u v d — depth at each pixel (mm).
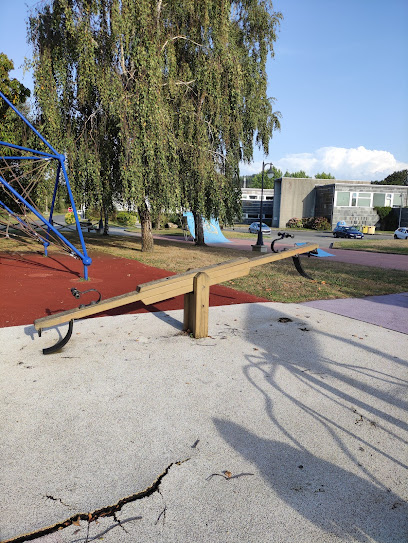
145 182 13773
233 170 18203
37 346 5105
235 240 32719
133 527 2186
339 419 3383
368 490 2512
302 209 58656
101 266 12703
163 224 51438
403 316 7047
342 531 2174
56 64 13234
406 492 2500
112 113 12781
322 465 2756
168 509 2326
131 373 4277
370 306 7824
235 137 17547
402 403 3701
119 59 13562
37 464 2705
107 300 4938
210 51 15406
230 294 8688
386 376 4324
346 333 5906
